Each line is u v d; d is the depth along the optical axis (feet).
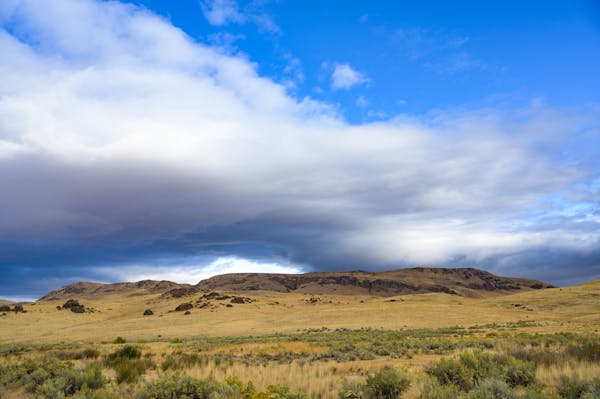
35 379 48.16
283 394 35.91
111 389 42.19
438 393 33.04
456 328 221.05
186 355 78.69
